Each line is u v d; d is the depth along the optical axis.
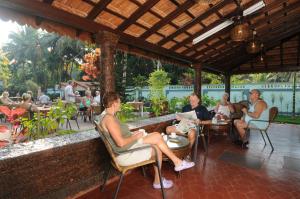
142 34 3.70
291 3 4.50
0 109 3.45
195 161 3.71
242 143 4.71
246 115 4.75
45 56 23.14
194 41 4.66
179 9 3.32
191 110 4.27
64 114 3.93
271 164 3.61
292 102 10.19
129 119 4.58
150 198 2.55
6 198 1.93
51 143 2.49
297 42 6.88
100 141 2.87
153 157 2.54
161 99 7.70
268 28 5.45
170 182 2.86
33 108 5.12
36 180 2.17
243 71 8.83
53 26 2.65
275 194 2.63
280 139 5.38
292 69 7.77
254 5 3.88
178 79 16.91
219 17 4.12
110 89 3.12
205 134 4.98
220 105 5.58
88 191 2.73
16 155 2.01
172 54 4.89
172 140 3.23
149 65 16.20
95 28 2.93
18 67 26.52
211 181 2.99
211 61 6.90
